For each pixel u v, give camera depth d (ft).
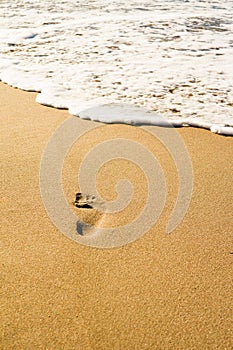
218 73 17.81
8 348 5.28
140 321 5.79
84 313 5.86
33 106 13.76
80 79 16.61
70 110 13.44
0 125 12.05
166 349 5.42
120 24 25.90
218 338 5.61
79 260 6.89
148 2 33.88
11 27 24.49
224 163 10.54
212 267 6.93
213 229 7.93
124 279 6.55
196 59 19.67
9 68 17.71
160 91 15.61
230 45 22.33
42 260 6.84
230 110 14.15
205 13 30.48
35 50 20.40
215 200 8.87
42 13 28.35
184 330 5.69
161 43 22.22
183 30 25.18
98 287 6.35
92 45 21.39
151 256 7.12
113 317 5.82
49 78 16.65
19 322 5.65
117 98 14.75
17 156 10.18
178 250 7.30
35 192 8.73
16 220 7.82
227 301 6.23
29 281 6.38
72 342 5.42
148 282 6.52
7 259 6.81
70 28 24.61
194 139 11.87
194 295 6.31
